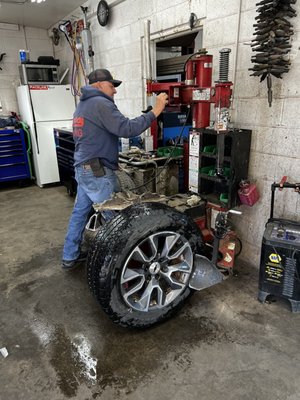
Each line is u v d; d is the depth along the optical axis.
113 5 3.58
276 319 1.96
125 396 1.47
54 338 1.85
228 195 2.30
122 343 1.80
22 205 4.29
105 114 2.06
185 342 1.79
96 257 1.71
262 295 2.10
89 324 1.96
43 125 4.82
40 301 2.21
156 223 1.77
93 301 2.20
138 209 1.80
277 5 1.86
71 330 1.92
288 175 2.18
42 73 4.77
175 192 2.97
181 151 2.93
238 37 2.28
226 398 1.44
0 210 4.11
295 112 2.04
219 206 2.38
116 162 2.34
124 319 1.77
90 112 2.12
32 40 5.47
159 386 1.52
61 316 2.05
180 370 1.60
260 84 2.21
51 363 1.68
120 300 1.73
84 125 2.16
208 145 2.41
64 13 4.55
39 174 5.02
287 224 2.09
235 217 2.68
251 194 2.29
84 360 1.69
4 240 3.20
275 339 1.79
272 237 1.97
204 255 2.12
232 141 2.19
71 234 2.54
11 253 2.92
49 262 2.74
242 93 2.35
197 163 2.43
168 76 3.32
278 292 2.03
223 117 2.11
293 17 1.91
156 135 3.07
